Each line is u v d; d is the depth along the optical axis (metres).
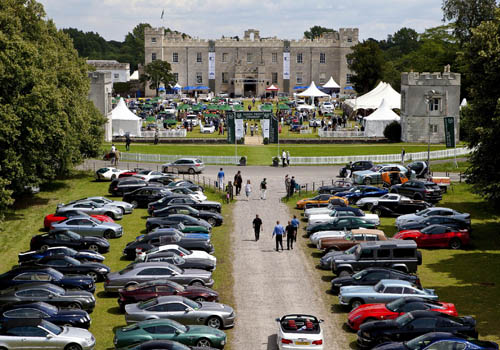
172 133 103.44
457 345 26.00
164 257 39.19
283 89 192.38
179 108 129.12
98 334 31.81
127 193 61.59
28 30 63.84
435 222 49.72
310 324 28.75
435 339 26.28
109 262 43.75
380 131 103.00
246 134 108.19
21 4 63.25
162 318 31.16
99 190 68.25
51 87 57.00
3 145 54.38
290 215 58.69
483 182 50.00
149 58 190.38
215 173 78.00
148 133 102.88
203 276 37.06
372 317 31.44
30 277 36.22
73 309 32.38
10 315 31.00
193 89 187.00
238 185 67.12
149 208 57.50
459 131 98.19
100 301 36.75
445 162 83.06
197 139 98.50
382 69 155.38
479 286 39.38
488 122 49.62
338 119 118.25
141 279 36.75
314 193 66.19
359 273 36.94
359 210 52.50
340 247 44.91
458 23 127.06
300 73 191.38
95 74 97.75
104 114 98.44
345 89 189.12
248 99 177.25
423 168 71.88
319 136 104.06
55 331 29.22
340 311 35.25
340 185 66.19
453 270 42.75
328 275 41.88
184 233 47.28
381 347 26.84
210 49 190.25
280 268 43.38
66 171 70.75
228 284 40.00
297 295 38.00
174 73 191.50
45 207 60.72
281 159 83.69
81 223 49.88
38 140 55.09
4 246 48.12
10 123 52.59
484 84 49.53
